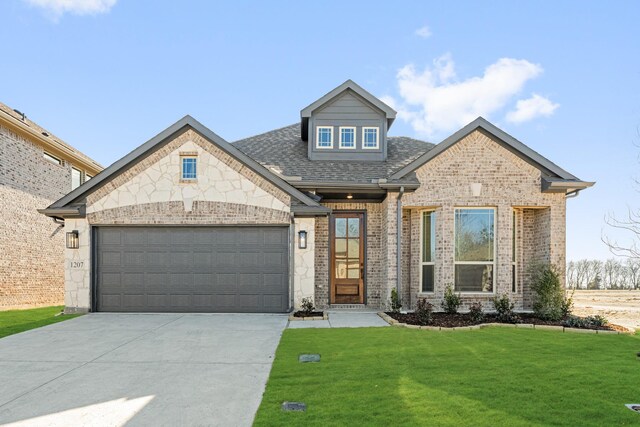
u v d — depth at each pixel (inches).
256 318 408.5
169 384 213.2
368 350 273.3
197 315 426.6
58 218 473.4
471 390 195.0
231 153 446.0
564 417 164.7
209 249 448.5
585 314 458.9
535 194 446.3
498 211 444.8
